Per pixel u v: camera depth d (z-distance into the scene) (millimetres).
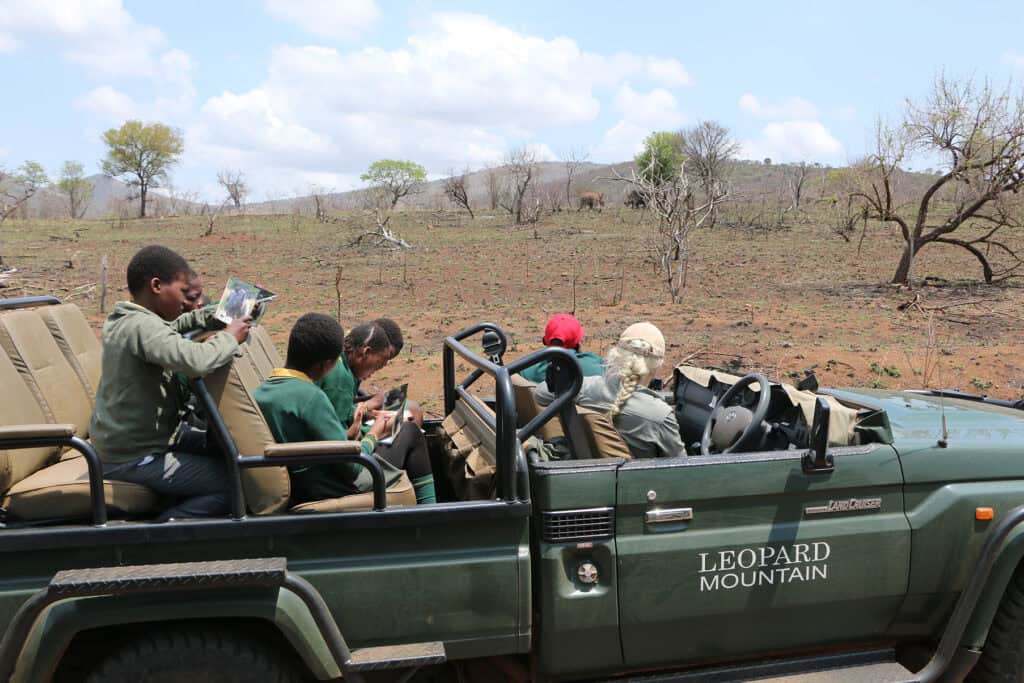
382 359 4754
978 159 26078
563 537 3426
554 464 3465
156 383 3379
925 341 16844
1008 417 4508
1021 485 3852
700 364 12828
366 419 4648
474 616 3336
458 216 62594
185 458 3412
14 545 2980
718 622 3623
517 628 3387
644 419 3904
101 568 3010
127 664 3094
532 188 65125
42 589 2977
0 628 3002
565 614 3438
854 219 38500
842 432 3824
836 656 3840
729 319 19984
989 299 24750
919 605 3840
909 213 51812
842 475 3686
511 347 15469
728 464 3566
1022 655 3828
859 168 31109
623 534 3498
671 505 3521
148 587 2914
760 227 50594
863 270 32812
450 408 4984
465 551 3336
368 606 3236
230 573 2973
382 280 31719
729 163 67812
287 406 3496
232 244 45844
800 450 3762
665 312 21453
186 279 3561
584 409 3877
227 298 3379
